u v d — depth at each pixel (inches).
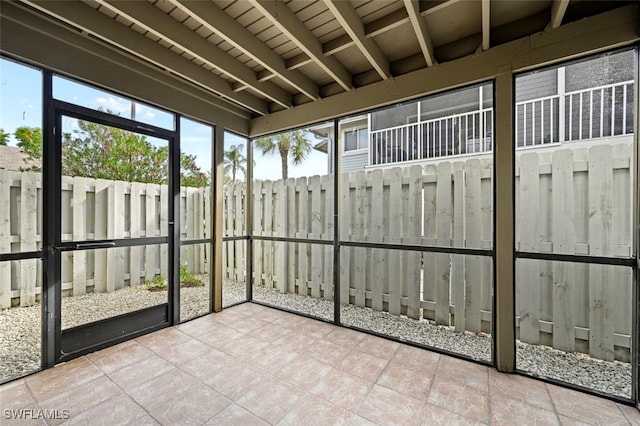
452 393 76.3
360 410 69.2
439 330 118.9
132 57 100.9
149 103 111.0
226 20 84.7
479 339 111.0
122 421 64.9
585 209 92.9
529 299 101.6
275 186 171.5
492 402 72.7
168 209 121.3
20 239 87.6
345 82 111.8
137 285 112.7
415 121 226.5
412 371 87.0
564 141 129.7
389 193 131.8
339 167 126.3
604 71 120.6
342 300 146.5
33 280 95.7
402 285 128.9
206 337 110.2
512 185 86.3
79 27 80.0
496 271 89.7
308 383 80.2
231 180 183.0
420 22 79.0
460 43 93.7
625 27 71.2
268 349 100.5
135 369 86.9
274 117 143.3
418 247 106.3
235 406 70.4
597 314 91.1
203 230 141.8
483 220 110.0
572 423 65.5
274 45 99.4
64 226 92.4
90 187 98.6
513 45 84.6
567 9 77.4
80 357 93.9
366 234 138.7
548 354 97.1
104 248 101.3
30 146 86.4
